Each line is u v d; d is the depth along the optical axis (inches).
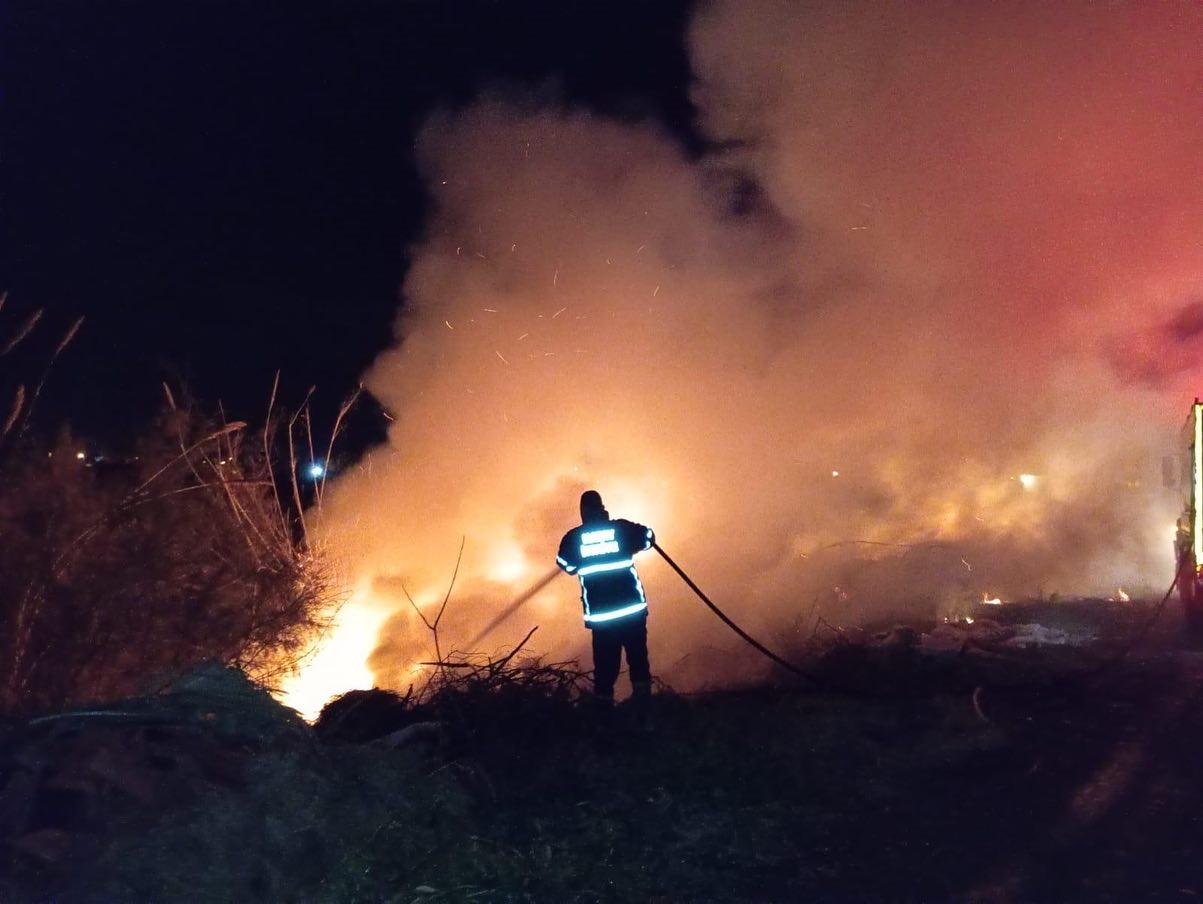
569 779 285.0
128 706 253.6
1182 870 219.3
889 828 249.9
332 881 209.3
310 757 247.4
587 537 361.4
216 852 204.5
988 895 211.6
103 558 327.9
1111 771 284.7
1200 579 467.2
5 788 215.8
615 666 355.9
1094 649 457.1
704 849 239.6
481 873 220.5
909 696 368.5
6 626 311.1
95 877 193.9
